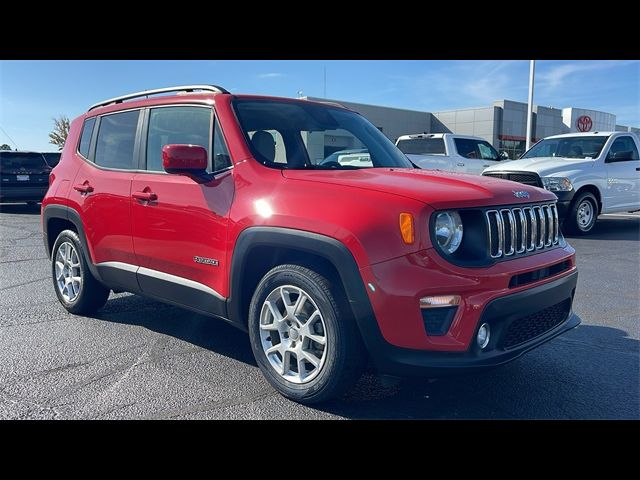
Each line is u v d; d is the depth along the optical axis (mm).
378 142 4762
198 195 3881
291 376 3479
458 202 3107
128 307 5711
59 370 4023
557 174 10484
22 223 13477
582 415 3389
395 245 3002
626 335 4902
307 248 3221
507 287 3150
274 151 3941
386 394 3658
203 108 4145
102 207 4707
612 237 10672
